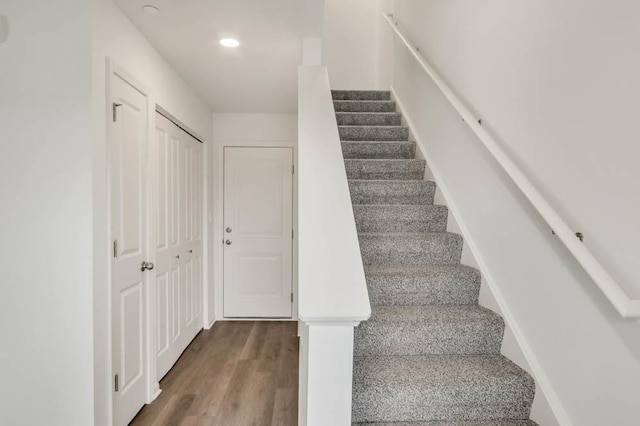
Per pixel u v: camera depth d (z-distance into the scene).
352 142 3.10
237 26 2.21
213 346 3.32
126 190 2.06
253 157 4.11
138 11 2.01
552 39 1.37
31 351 1.67
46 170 1.66
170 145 2.85
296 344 3.38
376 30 4.84
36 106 1.65
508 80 1.68
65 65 1.65
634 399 1.05
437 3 2.63
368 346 1.73
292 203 4.15
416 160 2.89
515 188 1.65
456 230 2.31
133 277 2.14
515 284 1.66
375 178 2.88
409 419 1.50
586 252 1.10
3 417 1.68
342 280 1.15
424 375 1.54
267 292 4.15
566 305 1.32
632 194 1.04
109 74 1.82
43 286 1.66
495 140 1.80
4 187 1.66
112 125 1.89
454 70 2.31
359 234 2.33
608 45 1.11
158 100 2.53
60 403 1.67
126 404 2.05
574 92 1.26
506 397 1.50
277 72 2.91
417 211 2.46
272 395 2.44
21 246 1.66
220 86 3.22
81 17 1.66
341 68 4.86
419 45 3.05
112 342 1.89
